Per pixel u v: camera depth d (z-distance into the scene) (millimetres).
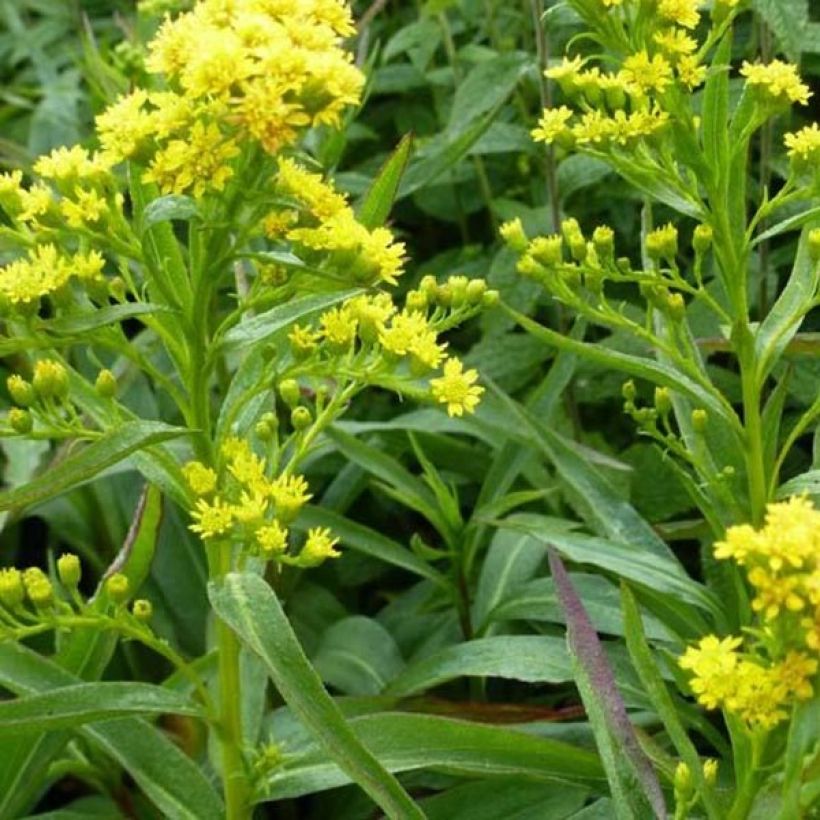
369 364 495
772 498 520
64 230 481
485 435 631
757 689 430
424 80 776
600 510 558
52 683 520
